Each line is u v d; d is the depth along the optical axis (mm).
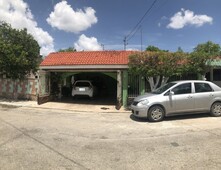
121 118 11219
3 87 19094
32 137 7652
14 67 17156
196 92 10406
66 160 5609
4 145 6766
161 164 5305
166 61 13203
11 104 15750
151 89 14352
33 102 16703
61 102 17000
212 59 13922
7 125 9461
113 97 20844
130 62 13836
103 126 9367
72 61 16516
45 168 5141
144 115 9992
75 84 18719
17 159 5664
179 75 14320
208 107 10461
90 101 17734
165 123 9641
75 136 7809
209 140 7000
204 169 4977
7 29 18484
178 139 7215
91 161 5543
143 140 7234
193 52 13805
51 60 17469
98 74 23516
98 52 17969
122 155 5926
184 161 5441
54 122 10203
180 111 10156
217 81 18219
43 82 17016
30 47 18953
